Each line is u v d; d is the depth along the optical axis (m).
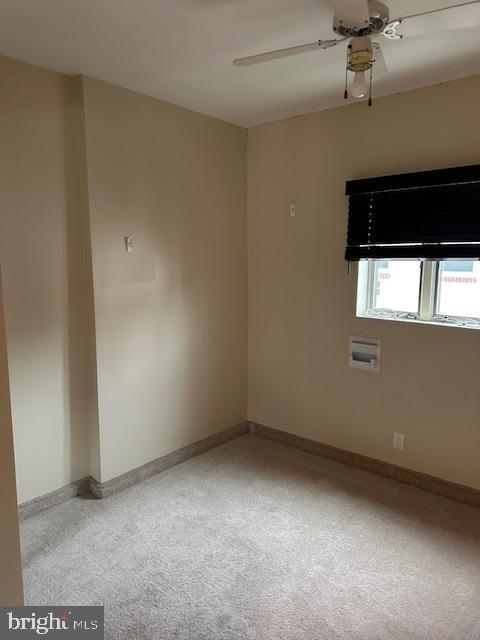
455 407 2.87
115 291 2.89
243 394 3.97
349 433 3.39
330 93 2.91
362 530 2.59
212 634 1.89
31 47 2.26
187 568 2.28
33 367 2.65
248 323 3.92
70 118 2.66
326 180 3.28
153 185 3.04
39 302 2.63
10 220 2.47
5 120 2.41
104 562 2.32
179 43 2.22
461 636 1.88
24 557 2.35
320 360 3.49
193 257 3.38
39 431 2.72
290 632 1.90
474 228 2.66
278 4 1.87
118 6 1.88
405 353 3.05
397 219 2.95
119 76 2.63
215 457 3.52
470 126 2.65
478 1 1.59
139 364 3.08
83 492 2.96
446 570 2.26
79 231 2.77
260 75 2.62
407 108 2.87
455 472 2.91
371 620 1.96
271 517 2.71
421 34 2.05
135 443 3.11
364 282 3.26
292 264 3.55
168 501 2.89
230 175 3.60
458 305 2.91
